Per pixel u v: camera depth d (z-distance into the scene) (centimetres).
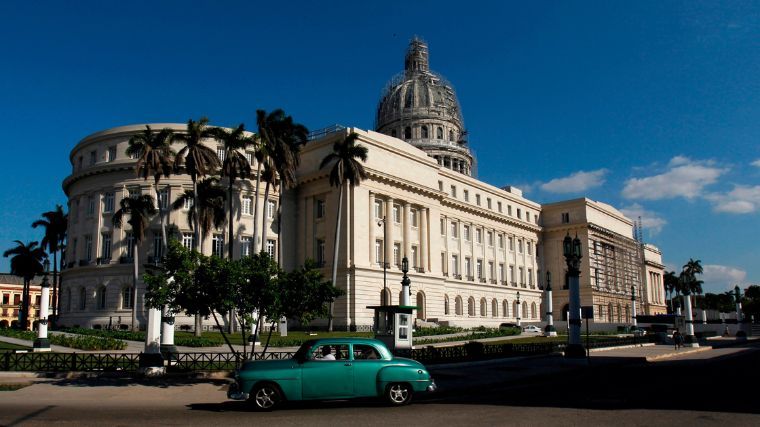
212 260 2192
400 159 7000
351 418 1409
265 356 3011
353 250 6181
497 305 8912
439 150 10450
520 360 3375
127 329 5797
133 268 5794
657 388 2081
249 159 6481
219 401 1756
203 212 5281
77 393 1906
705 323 9138
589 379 2473
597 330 8738
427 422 1343
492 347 3628
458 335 5625
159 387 2066
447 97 11138
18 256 8169
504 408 1576
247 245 6334
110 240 6188
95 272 6128
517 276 9550
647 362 3478
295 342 4109
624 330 8081
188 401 1759
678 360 3656
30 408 1566
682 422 1340
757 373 2688
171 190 6081
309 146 6869
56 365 2506
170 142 5294
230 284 2148
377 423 1331
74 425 1296
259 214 6494
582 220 10050
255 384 1552
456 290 8069
